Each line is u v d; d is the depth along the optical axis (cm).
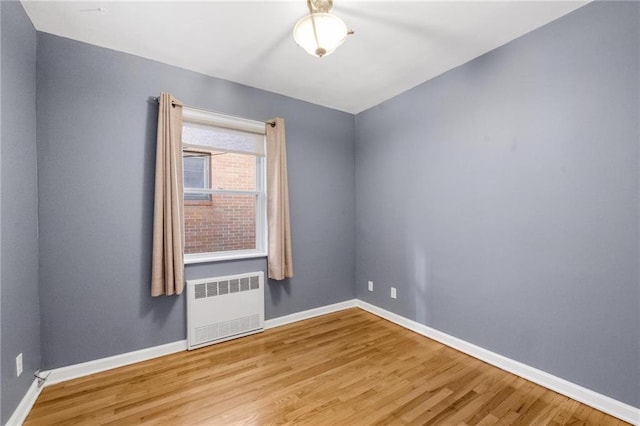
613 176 176
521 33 215
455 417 175
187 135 271
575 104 191
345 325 321
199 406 185
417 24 204
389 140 335
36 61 207
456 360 244
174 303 258
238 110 294
